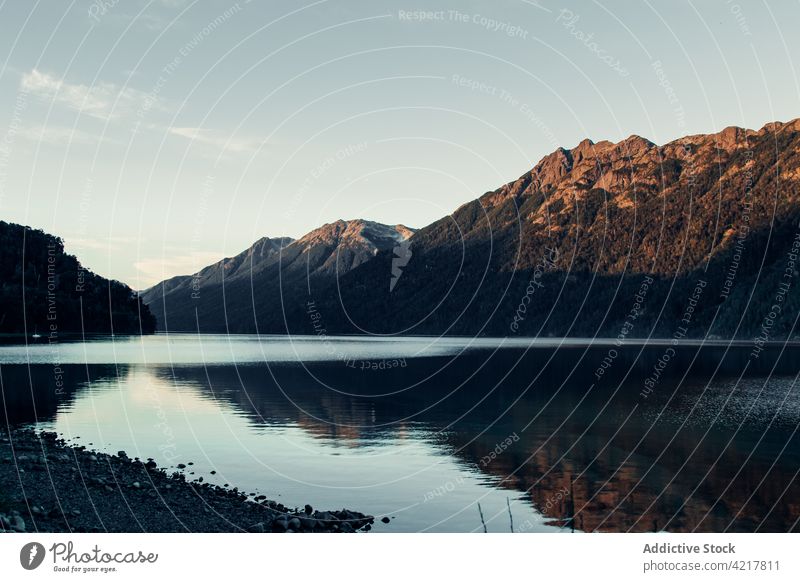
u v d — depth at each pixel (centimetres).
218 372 6875
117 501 1738
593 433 3259
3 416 3378
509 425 3509
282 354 11250
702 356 9806
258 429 3206
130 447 2633
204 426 3247
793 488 2169
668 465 2505
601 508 1930
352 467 2408
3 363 7062
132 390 4806
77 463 2166
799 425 3506
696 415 3903
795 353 10250
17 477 1898
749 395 4947
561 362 8956
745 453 2748
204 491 1944
